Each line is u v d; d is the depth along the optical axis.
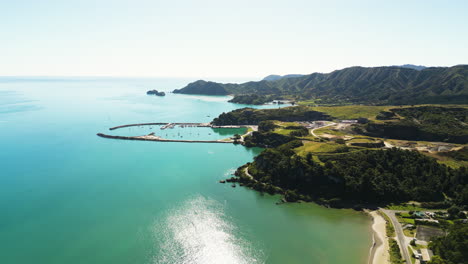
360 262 98.69
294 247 108.56
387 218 124.56
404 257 96.00
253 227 122.50
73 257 102.75
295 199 147.75
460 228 96.56
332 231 118.56
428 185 147.38
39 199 148.38
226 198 150.00
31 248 107.81
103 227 122.25
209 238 114.81
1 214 133.00
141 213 134.38
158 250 107.31
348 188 146.00
